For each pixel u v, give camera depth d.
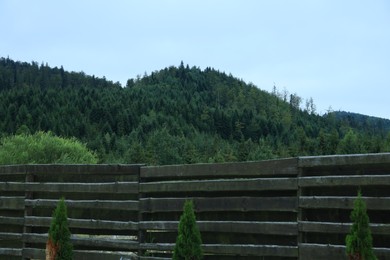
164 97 164.62
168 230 8.59
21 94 119.62
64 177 10.06
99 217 9.55
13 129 98.38
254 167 7.84
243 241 7.95
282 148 102.25
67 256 8.73
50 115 111.50
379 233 6.52
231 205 8.00
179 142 100.75
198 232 7.55
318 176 7.22
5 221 10.55
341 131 172.50
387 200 6.48
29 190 10.26
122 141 102.44
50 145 44.31
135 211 9.15
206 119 142.25
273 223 7.52
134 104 138.25
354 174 7.00
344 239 7.00
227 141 132.75
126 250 9.18
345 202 6.85
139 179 9.12
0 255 10.66
